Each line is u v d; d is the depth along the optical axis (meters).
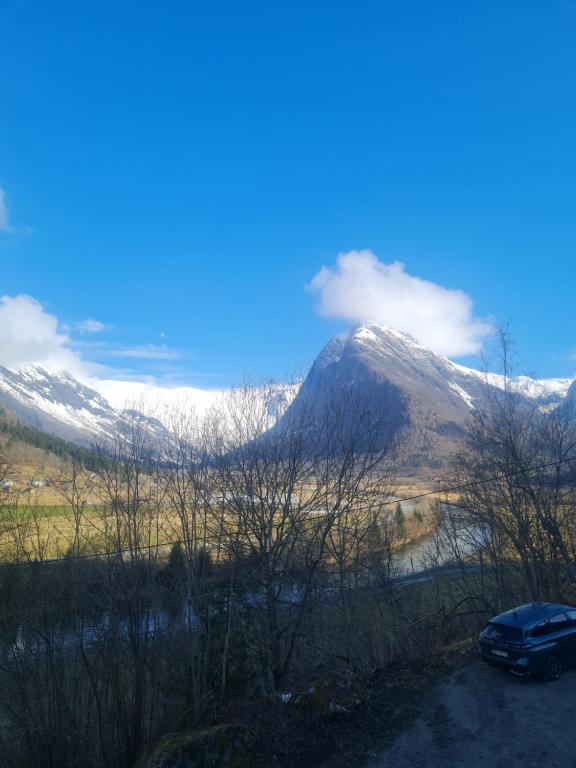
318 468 20.61
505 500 27.70
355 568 24.73
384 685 17.06
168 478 21.77
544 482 27.06
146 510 22.89
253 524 19.20
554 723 13.93
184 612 21.83
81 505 22.52
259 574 19.11
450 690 16.23
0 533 22.50
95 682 20.80
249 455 19.97
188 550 20.75
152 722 20.53
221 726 13.73
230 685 19.19
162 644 22.08
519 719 14.28
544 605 17.64
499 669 17.08
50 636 21.48
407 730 14.32
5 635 21.81
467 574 34.91
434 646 24.91
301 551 20.11
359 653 24.19
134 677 20.89
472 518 29.81
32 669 21.61
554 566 26.55
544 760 12.49
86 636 23.11
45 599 21.67
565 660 16.52
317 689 15.34
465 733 13.91
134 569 21.31
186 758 12.87
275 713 14.79
